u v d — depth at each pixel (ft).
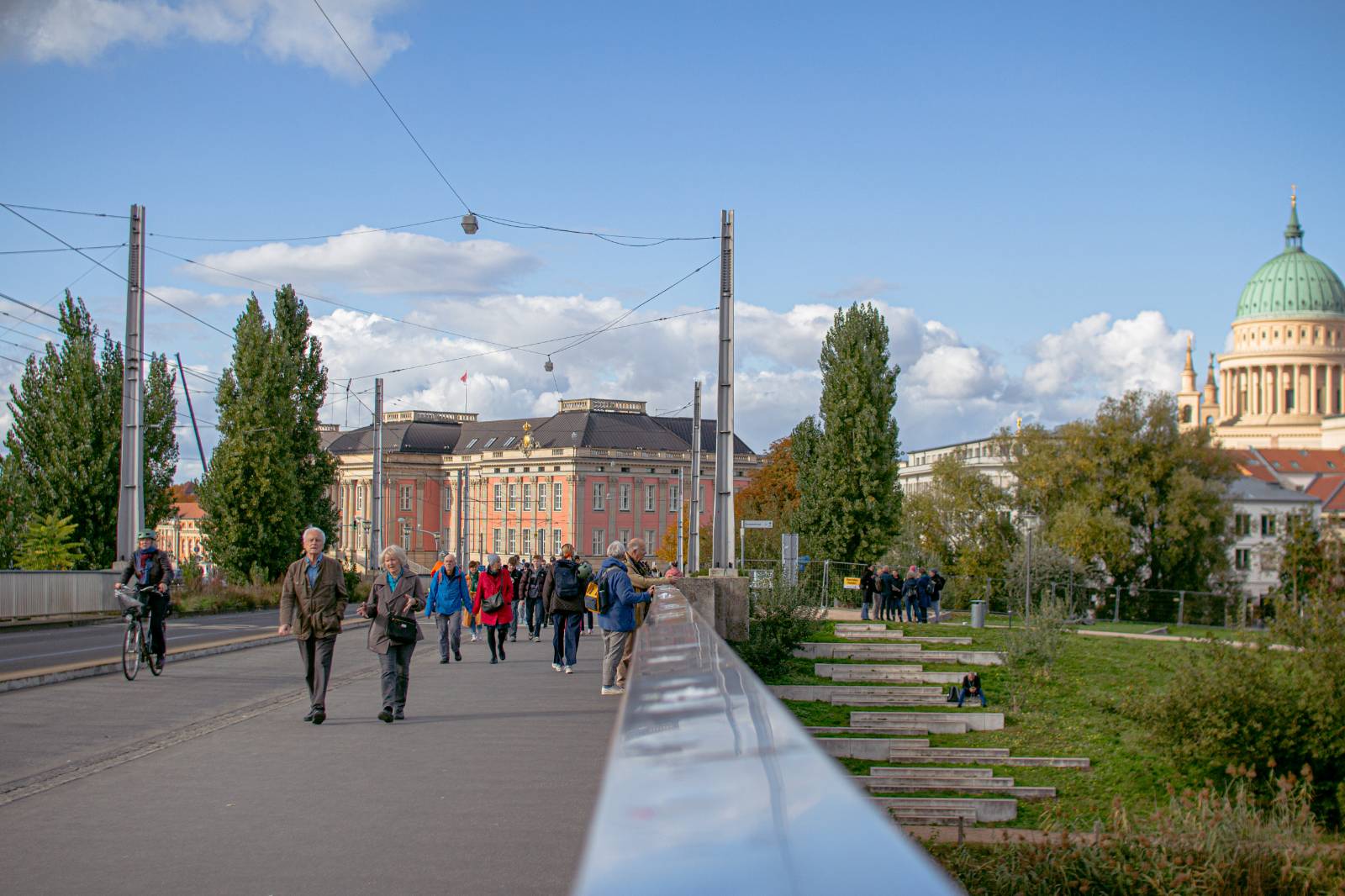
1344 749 72.79
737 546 263.90
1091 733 86.43
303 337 204.64
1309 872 36.94
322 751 40.37
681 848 5.54
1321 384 609.01
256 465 189.26
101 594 122.52
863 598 143.74
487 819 29.55
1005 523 240.12
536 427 476.13
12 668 66.85
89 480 163.94
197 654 77.97
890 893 4.67
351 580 199.21
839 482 193.67
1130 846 38.65
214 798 32.09
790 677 96.99
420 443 507.71
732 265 89.25
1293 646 77.71
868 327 195.72
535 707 53.57
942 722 88.48
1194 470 237.45
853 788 6.86
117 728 45.39
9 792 33.01
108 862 25.44
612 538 449.89
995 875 37.52
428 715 50.31
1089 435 236.02
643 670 15.57
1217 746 75.15
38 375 166.09
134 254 117.70
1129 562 230.89
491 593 80.12
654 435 465.88
